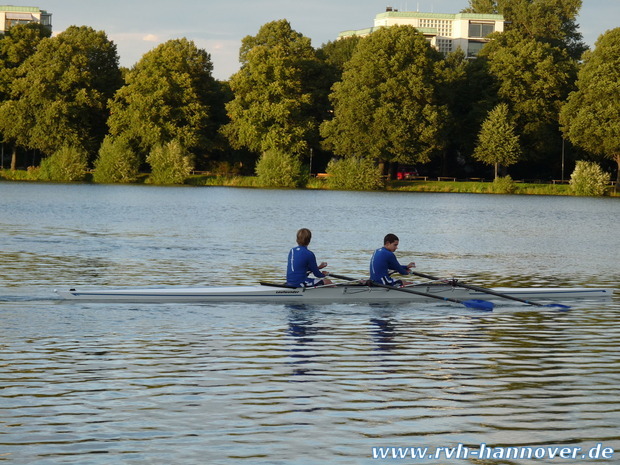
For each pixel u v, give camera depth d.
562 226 82.94
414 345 24.44
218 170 179.88
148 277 39.53
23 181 164.62
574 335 26.39
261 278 39.75
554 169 181.88
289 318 28.81
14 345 23.48
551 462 14.95
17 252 49.22
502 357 22.92
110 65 189.00
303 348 23.72
